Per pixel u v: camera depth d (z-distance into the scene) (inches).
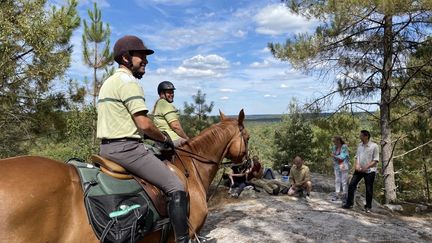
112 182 122.0
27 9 413.7
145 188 126.8
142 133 136.3
